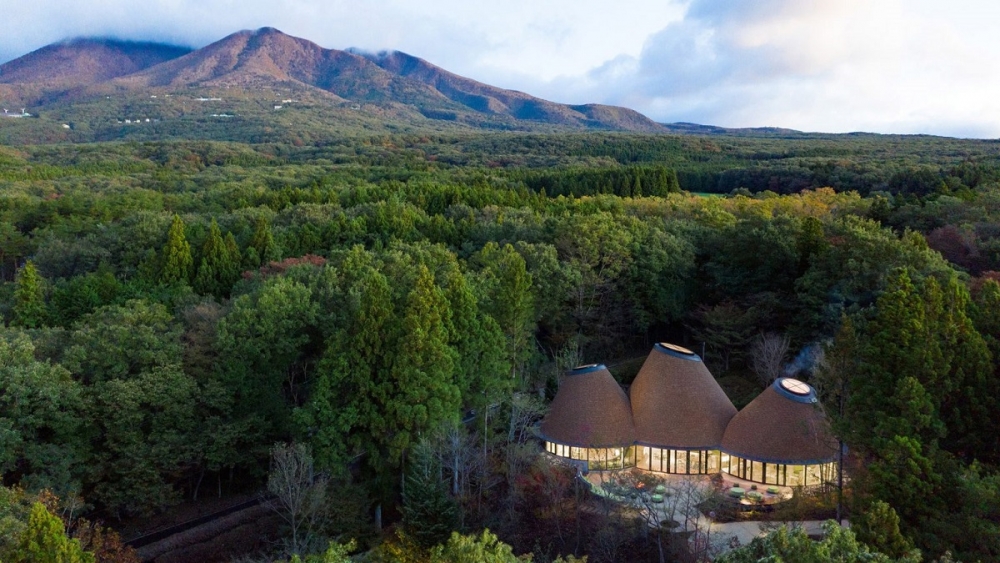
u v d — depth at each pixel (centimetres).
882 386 3906
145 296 7406
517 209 11569
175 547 4928
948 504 3366
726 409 5816
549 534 4681
